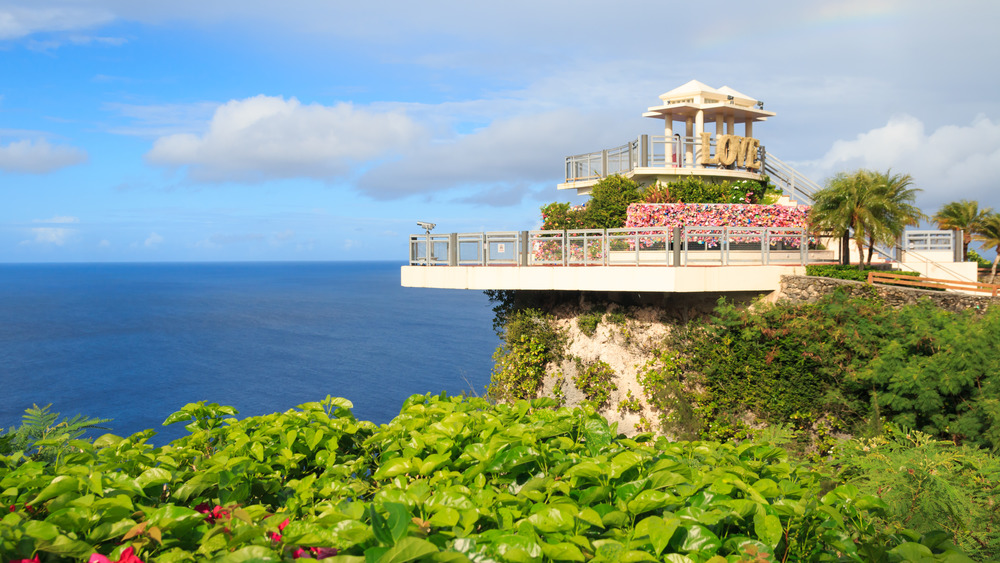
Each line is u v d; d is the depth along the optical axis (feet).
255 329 428.15
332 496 13.41
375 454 17.37
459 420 16.24
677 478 12.05
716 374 47.62
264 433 16.70
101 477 12.47
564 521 10.57
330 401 19.49
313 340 361.92
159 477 13.21
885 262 67.56
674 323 50.93
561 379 56.03
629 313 52.90
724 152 89.04
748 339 46.78
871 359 42.88
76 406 205.98
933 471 21.11
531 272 53.06
